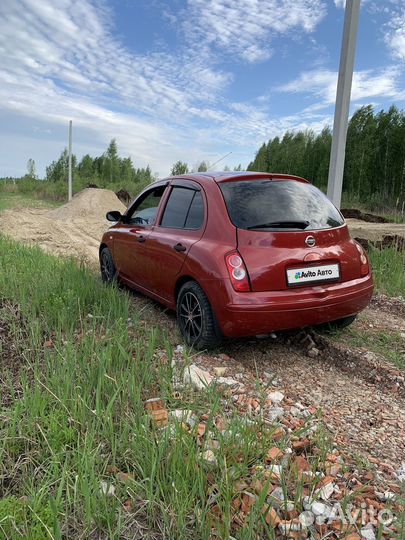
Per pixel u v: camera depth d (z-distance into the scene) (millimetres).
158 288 5082
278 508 2320
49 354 3715
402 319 5500
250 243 3881
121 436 2672
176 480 2312
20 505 2227
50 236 13117
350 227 11172
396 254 7820
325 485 2475
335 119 7148
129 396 3145
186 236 4496
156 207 5461
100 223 16938
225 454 2574
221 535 2092
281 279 3855
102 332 4488
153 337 3938
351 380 3947
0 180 50375
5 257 7613
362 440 2998
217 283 3859
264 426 2977
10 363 3988
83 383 3238
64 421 2770
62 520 2191
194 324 4297
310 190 4555
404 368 3990
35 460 2609
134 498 2322
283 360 4270
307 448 2842
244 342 4621
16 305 5316
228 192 4258
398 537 2121
